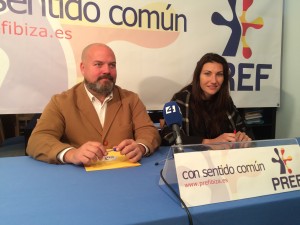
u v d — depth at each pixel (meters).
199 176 0.71
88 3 1.86
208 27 2.15
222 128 1.69
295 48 2.45
